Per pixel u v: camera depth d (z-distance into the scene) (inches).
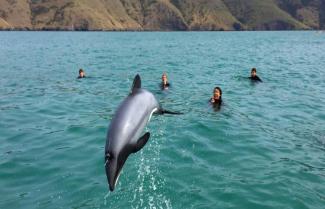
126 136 63.8
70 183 125.9
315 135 182.1
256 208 111.3
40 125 193.5
